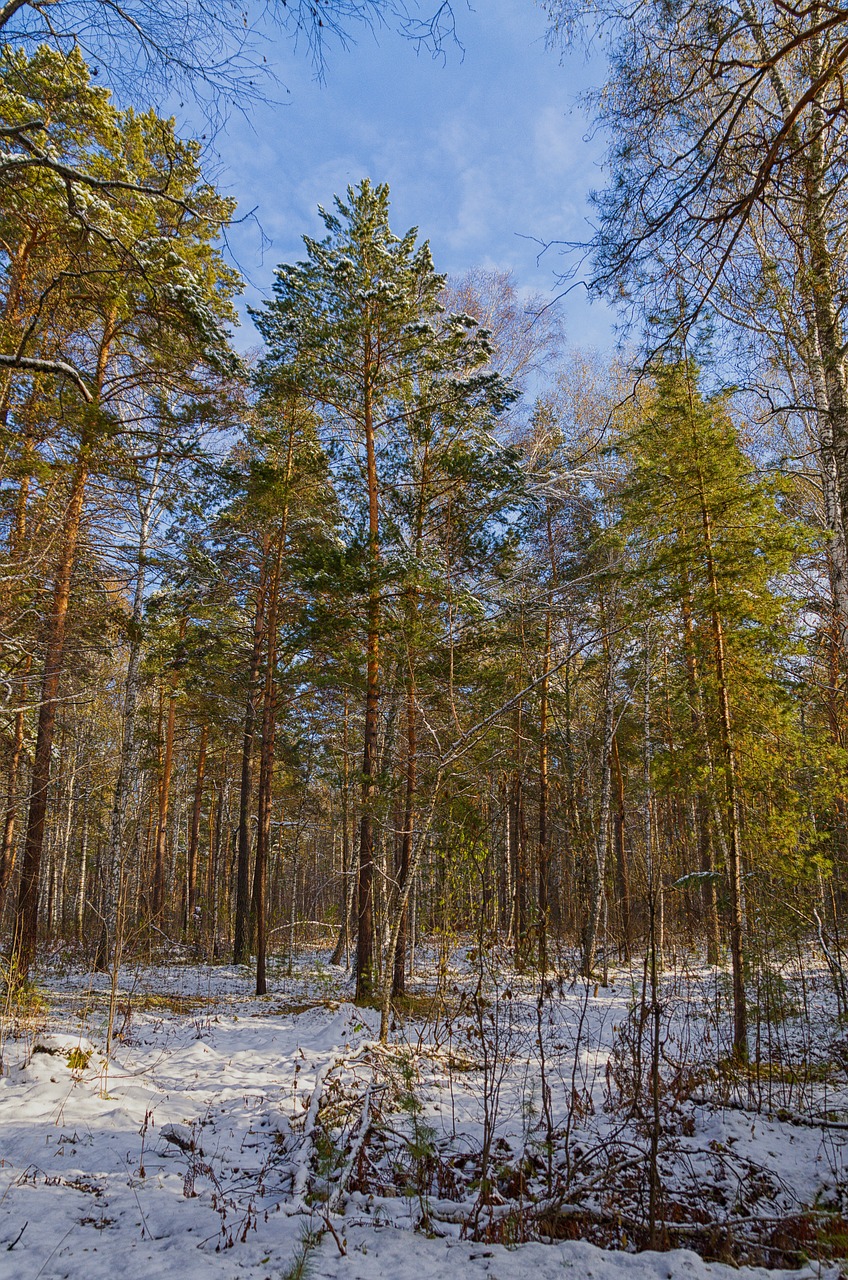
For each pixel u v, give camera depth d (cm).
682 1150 496
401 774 1366
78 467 1180
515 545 1434
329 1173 463
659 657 1873
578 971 1573
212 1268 343
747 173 432
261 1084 770
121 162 1002
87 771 2502
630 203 445
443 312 1560
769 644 998
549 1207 420
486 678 1460
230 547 1834
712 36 410
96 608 1513
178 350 1184
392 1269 339
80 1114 618
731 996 976
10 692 1098
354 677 1416
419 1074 689
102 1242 388
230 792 3338
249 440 1658
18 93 823
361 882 1351
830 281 497
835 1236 392
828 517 844
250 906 2403
